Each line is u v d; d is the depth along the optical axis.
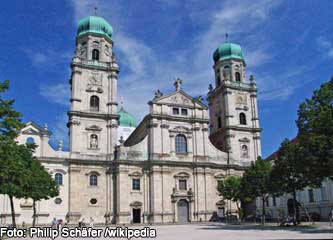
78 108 76.50
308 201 71.56
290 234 35.66
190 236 37.22
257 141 87.81
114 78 80.81
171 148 79.12
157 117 79.62
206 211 77.81
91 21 83.88
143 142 78.56
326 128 39.34
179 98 82.81
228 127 86.00
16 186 35.56
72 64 78.38
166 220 74.62
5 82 28.25
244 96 90.50
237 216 76.44
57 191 56.00
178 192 76.69
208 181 79.81
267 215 77.12
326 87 41.88
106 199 74.00
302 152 41.16
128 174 75.19
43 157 71.62
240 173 83.75
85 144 75.25
